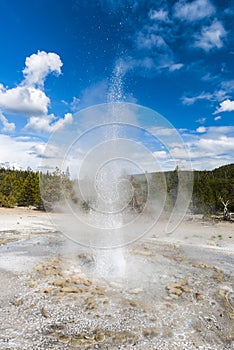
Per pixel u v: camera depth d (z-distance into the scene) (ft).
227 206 68.90
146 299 15.35
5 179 98.58
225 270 21.50
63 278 17.89
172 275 19.43
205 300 15.61
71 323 12.66
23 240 30.35
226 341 11.76
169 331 12.32
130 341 11.46
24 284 16.87
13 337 11.32
